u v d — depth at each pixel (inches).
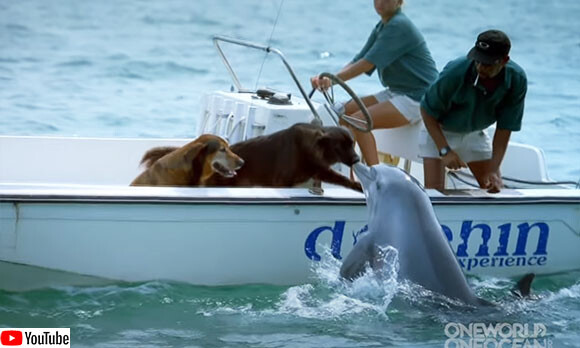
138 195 434.0
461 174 560.7
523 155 567.2
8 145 572.7
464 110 491.2
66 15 1695.4
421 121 538.6
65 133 859.4
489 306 427.2
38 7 1756.9
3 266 431.5
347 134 466.3
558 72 1278.3
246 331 415.8
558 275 492.7
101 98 1018.1
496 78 477.7
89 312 429.4
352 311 428.8
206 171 473.7
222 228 446.6
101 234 434.6
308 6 1887.3
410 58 532.1
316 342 405.4
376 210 433.7
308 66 1253.7
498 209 474.3
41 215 427.2
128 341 402.6
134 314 428.8
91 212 431.2
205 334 411.8
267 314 432.8
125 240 437.4
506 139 494.6
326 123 534.9
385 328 418.9
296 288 457.1
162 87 1093.8
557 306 449.7
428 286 419.5
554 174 772.0
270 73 1197.1
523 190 490.9
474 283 477.7
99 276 439.5
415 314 421.1
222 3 1903.3
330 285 454.3
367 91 1027.3
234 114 550.6
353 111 536.7
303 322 425.7
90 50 1348.4
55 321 419.5
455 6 1975.9
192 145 471.5
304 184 478.9
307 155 467.2
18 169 574.9
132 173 591.8
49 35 1482.5
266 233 452.1
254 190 455.8
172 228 441.1
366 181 447.2
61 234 431.2
